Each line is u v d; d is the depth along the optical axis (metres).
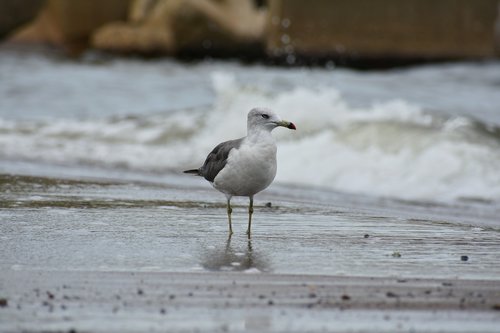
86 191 12.69
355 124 18.06
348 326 6.45
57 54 43.81
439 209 13.41
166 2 45.78
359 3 42.69
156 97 27.09
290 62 43.38
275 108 19.50
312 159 16.75
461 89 29.02
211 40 45.50
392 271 8.22
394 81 31.25
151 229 9.92
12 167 15.60
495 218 12.53
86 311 6.68
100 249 8.80
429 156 16.12
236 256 8.66
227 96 20.56
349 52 42.91
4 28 41.59
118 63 40.25
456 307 7.00
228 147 9.34
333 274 8.03
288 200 12.91
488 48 42.41
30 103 25.61
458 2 42.09
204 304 6.94
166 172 16.53
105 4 47.28
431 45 42.41
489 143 16.70
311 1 43.06
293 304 7.00
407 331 6.36
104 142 19.47
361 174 16.03
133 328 6.30
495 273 8.23
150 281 7.61
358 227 10.54
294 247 9.20
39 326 6.30
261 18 46.53
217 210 11.41
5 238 9.21
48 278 7.63
